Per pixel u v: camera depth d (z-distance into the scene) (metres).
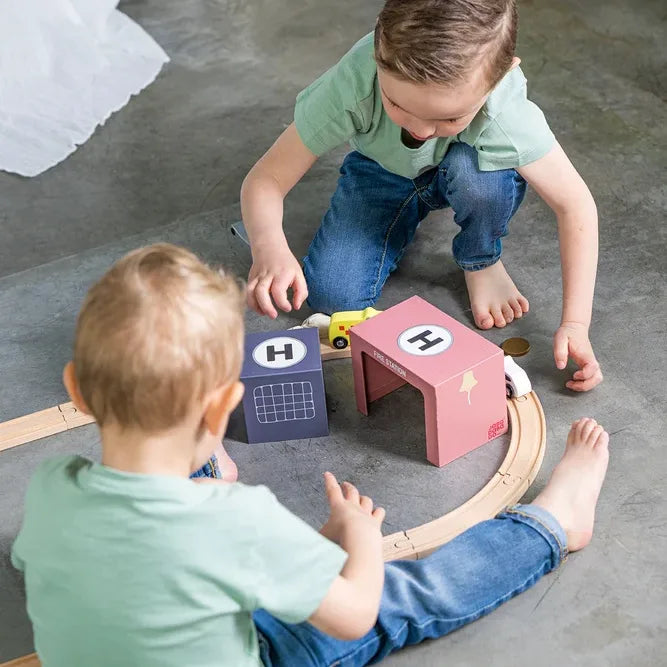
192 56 2.55
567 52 2.41
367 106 1.58
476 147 1.58
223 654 1.01
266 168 1.65
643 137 2.11
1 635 1.29
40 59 2.40
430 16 1.25
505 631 1.24
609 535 1.34
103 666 0.99
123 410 0.96
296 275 1.53
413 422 1.54
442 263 1.86
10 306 1.84
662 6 2.53
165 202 2.08
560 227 1.58
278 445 1.52
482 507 1.37
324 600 1.00
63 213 2.08
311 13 2.69
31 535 0.99
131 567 0.95
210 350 0.96
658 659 1.19
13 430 1.56
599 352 1.62
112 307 0.94
